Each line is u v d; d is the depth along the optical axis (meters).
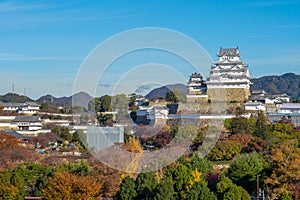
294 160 45.47
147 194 40.62
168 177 43.69
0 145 74.50
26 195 50.66
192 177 43.75
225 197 41.94
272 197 43.97
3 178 48.75
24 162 67.50
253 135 76.31
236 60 144.12
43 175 53.44
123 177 46.62
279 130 84.69
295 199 43.75
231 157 64.69
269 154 57.75
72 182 42.75
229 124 79.25
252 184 47.44
